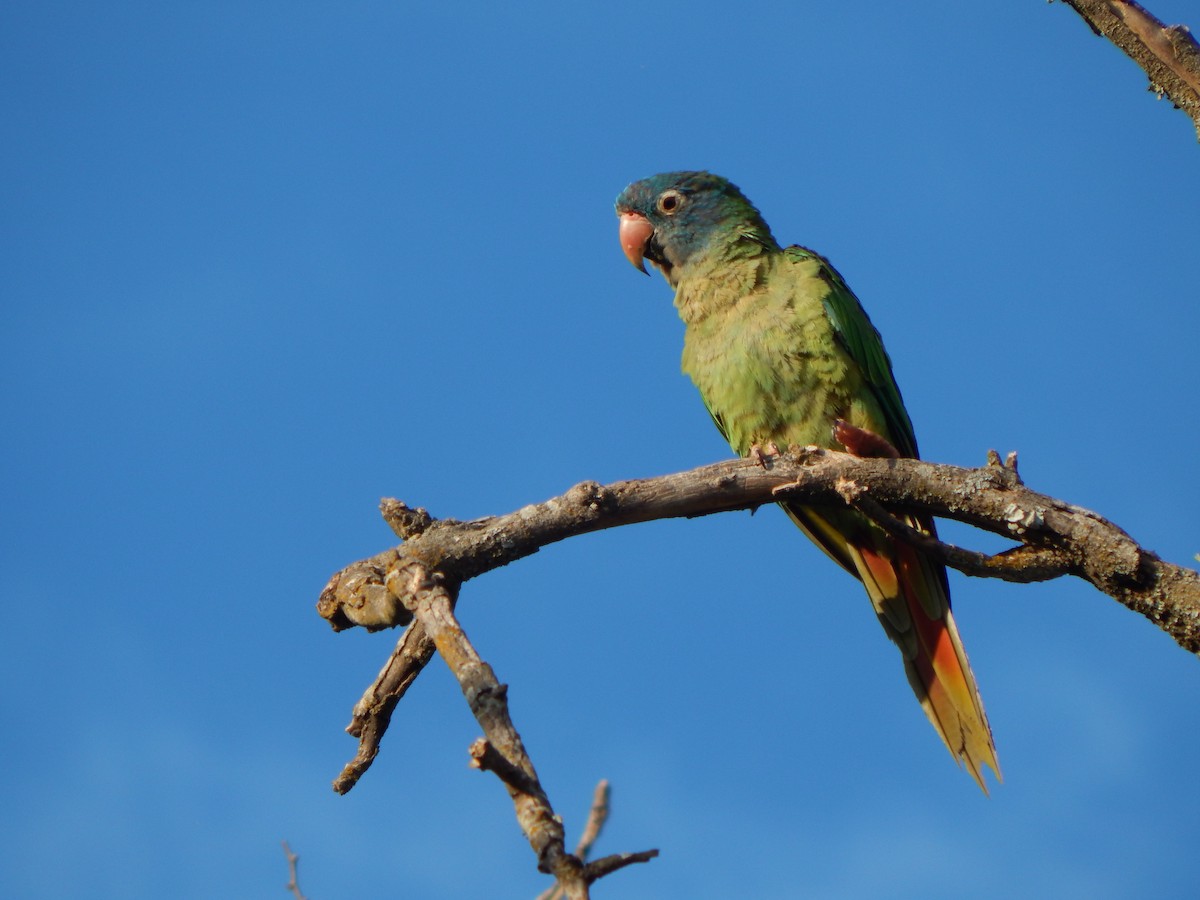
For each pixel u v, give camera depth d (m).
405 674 9.01
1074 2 8.65
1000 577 9.62
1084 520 9.40
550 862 5.53
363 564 9.48
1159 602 9.14
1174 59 8.34
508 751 6.73
